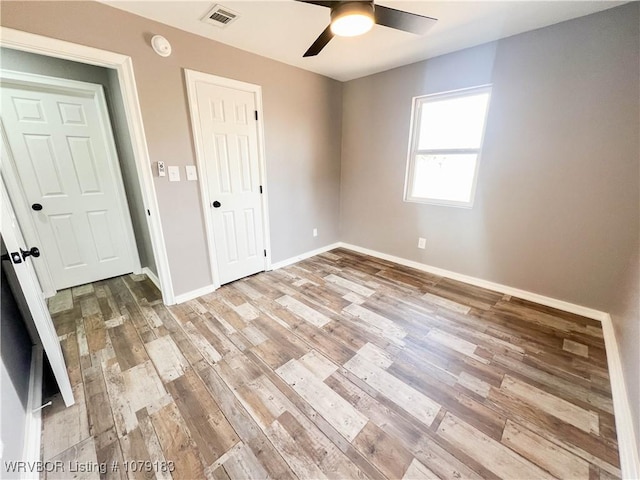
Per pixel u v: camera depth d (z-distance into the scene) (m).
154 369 1.72
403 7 1.85
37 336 1.81
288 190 3.31
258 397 1.52
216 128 2.51
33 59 2.25
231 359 1.82
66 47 1.67
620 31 1.85
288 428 1.34
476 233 2.81
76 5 1.67
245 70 2.58
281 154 3.12
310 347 1.94
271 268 3.34
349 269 3.36
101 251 2.99
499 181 2.56
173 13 1.90
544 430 1.33
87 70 2.53
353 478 1.13
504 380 1.64
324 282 2.99
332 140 3.68
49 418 1.38
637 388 1.27
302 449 1.25
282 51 2.58
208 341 2.00
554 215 2.33
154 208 2.25
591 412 1.43
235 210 2.84
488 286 2.83
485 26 2.11
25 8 1.51
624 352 1.62
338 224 4.17
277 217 3.27
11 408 1.17
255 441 1.28
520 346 1.94
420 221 3.24
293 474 1.15
